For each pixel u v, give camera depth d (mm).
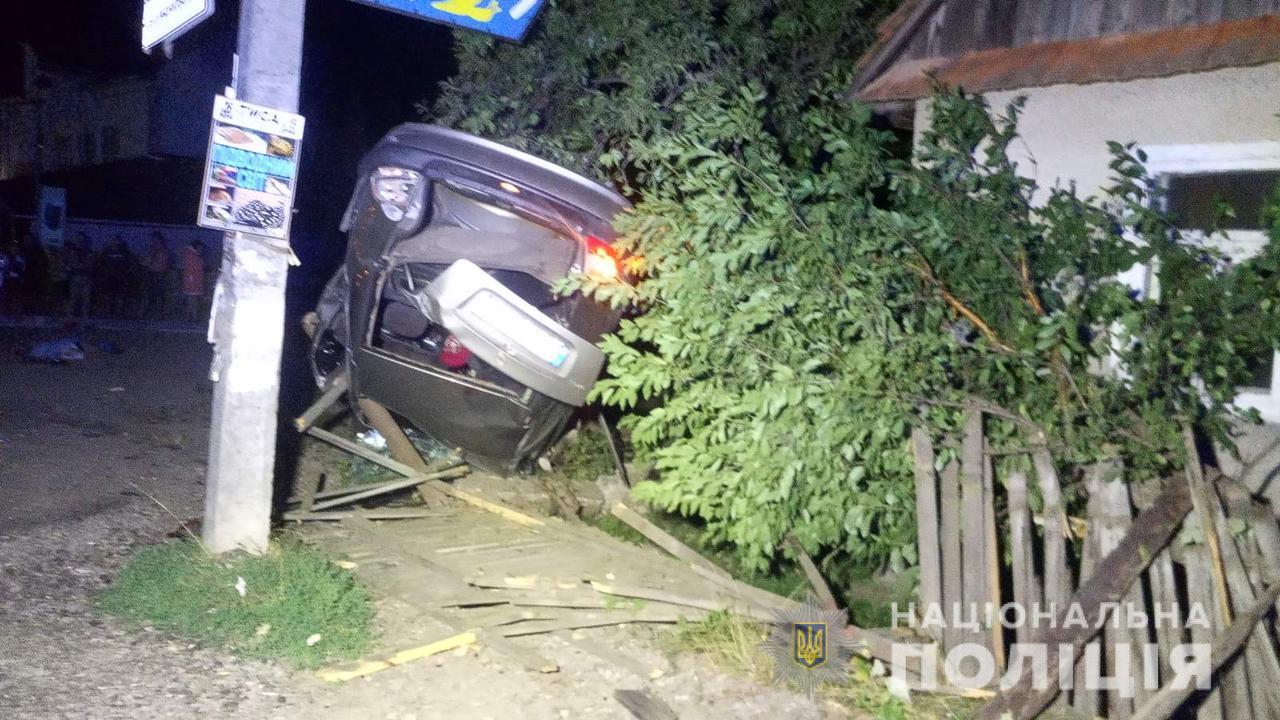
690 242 6000
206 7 5520
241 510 6133
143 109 21047
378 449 8547
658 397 8156
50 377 11656
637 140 6836
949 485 5594
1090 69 6406
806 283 5746
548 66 8781
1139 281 6285
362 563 6469
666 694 5141
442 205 7621
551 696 5027
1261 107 5910
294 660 5133
